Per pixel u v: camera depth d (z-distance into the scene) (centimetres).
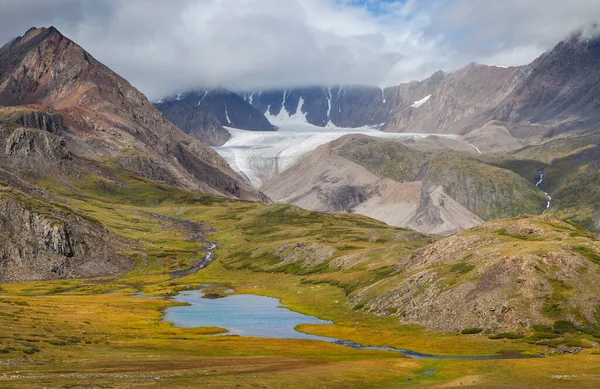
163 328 14125
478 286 14362
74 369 7869
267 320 16438
